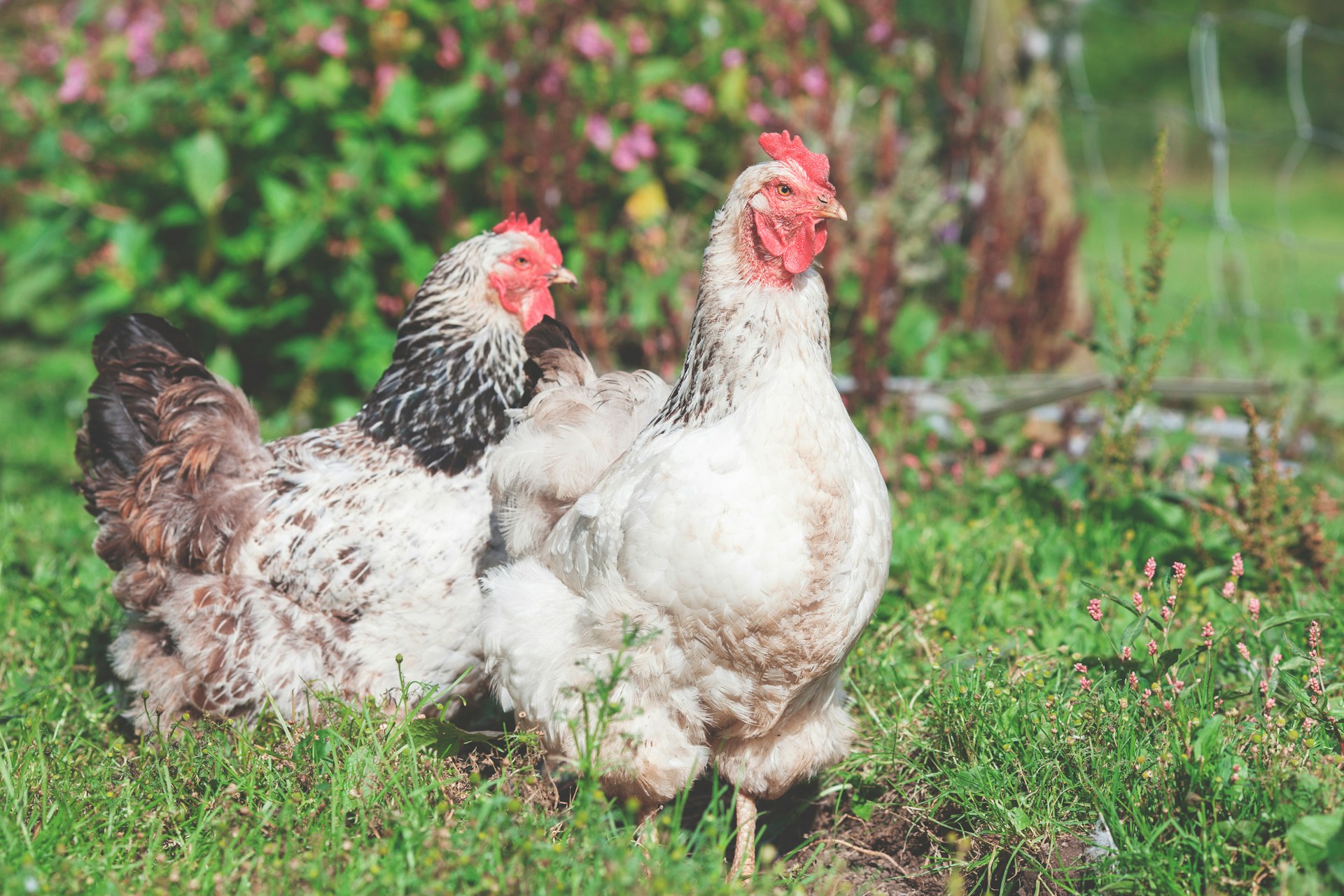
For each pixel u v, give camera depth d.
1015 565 4.12
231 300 6.32
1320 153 23.95
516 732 3.10
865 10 7.04
